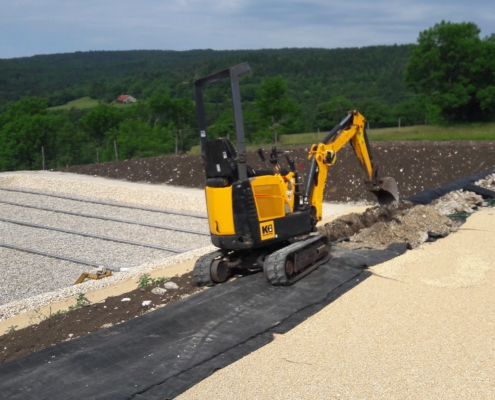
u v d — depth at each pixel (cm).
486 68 4175
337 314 789
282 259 876
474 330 720
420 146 2261
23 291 1212
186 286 1000
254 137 3681
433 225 1209
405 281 915
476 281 905
